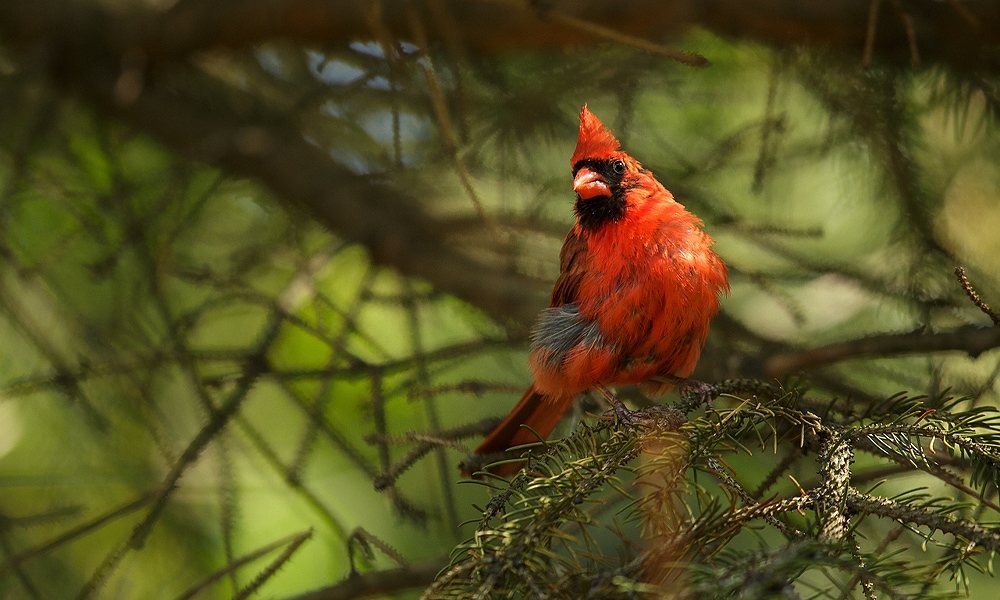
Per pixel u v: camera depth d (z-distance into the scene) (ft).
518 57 33.32
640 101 34.30
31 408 32.53
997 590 28.86
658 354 24.94
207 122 34.22
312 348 36.17
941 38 28.17
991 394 28.40
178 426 32.81
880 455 18.94
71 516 28.73
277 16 31.55
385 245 33.27
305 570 33.55
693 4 28.35
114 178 30.99
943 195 31.68
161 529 32.32
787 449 25.89
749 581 12.55
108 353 30.17
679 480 15.85
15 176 27.91
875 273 32.65
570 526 23.34
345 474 35.40
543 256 34.09
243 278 31.60
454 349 27.58
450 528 26.18
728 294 25.73
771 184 34.65
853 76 29.07
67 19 33.01
